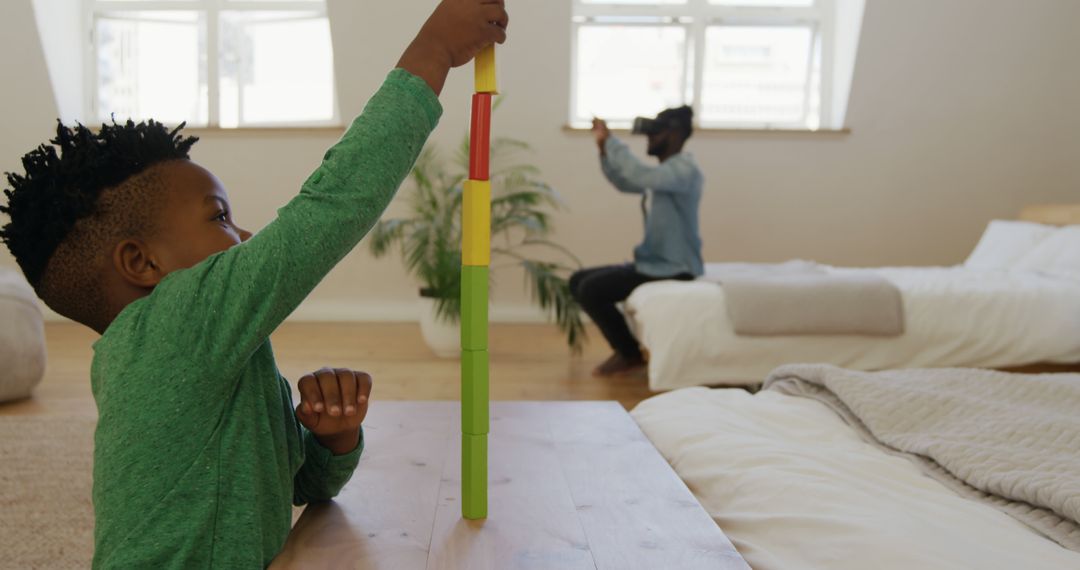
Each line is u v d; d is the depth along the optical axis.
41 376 2.83
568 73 4.16
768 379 1.55
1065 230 3.48
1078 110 4.34
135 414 0.65
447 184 4.27
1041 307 2.83
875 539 0.83
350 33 4.01
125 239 0.71
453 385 3.11
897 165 4.46
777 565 0.84
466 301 0.80
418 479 0.94
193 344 0.66
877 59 4.20
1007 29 4.12
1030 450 1.05
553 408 1.25
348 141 0.68
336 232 0.66
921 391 1.25
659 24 4.39
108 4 4.34
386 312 4.62
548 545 0.75
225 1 4.37
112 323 0.69
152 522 0.65
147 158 0.72
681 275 3.21
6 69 4.06
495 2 0.73
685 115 3.30
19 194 0.71
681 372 2.81
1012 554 0.82
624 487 0.90
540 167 4.38
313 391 0.80
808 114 4.52
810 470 1.04
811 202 4.53
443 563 0.72
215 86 4.43
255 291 0.65
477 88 0.77
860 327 2.79
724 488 1.04
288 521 0.75
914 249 4.66
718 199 4.51
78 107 4.35
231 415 0.69
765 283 2.87
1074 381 1.37
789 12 4.39
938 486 1.04
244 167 4.37
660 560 0.72
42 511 1.82
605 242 4.54
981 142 4.43
